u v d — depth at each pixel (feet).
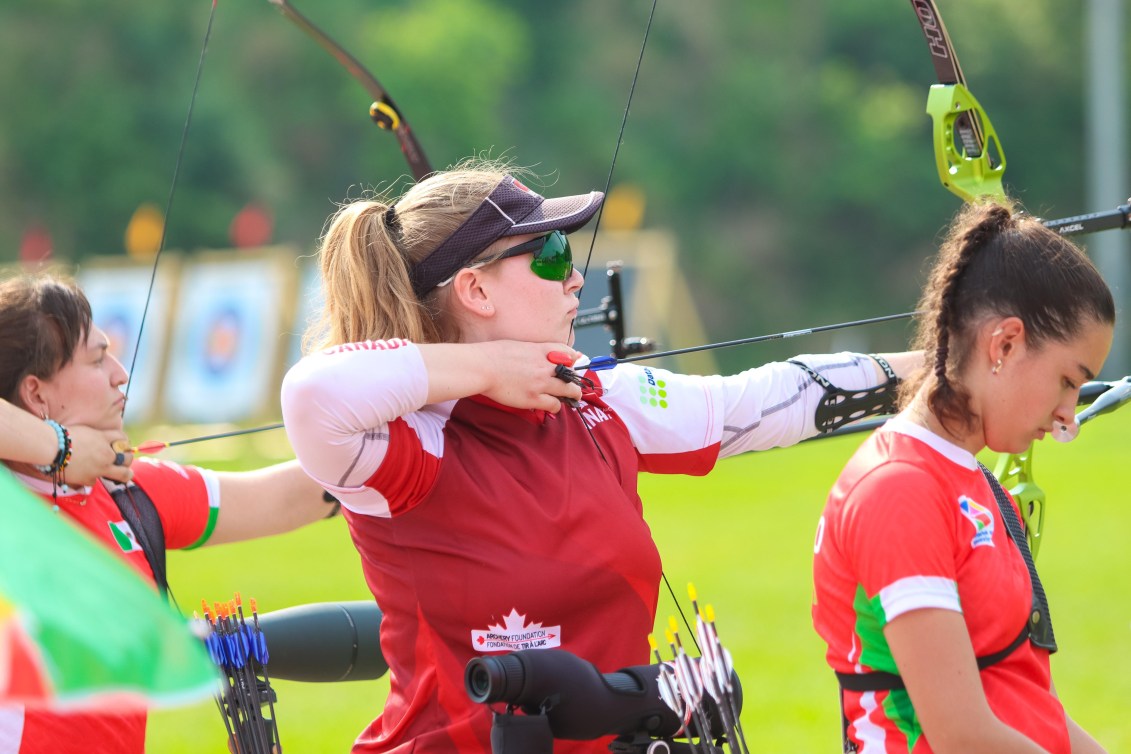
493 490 30.09
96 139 371.97
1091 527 130.41
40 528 15.99
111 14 379.35
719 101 444.55
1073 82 466.70
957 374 25.41
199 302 239.50
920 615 23.75
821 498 157.99
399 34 407.85
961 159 36.04
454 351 29.91
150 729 70.69
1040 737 24.81
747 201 447.42
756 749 62.95
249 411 229.86
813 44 466.70
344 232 32.14
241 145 380.58
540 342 31.48
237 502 35.12
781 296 441.27
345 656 35.58
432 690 30.14
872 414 35.35
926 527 24.25
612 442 31.91
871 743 25.12
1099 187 306.55
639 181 431.84
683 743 27.73
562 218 31.14
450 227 31.32
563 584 29.71
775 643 85.92
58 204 373.20
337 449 29.07
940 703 23.53
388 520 30.53
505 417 30.81
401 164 398.21
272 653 34.40
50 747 28.84
